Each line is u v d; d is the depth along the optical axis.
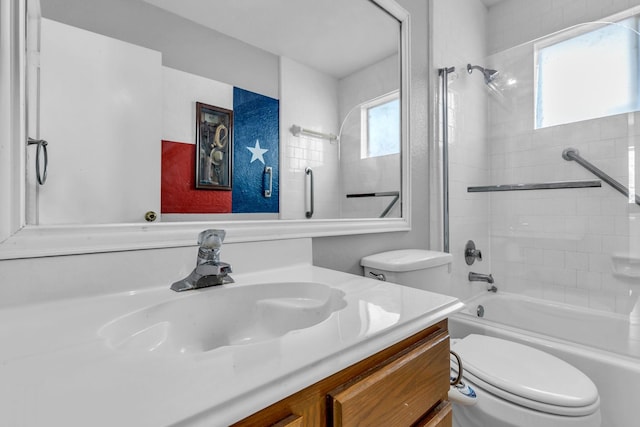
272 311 0.69
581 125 1.67
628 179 1.53
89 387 0.29
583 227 1.65
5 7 0.51
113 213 0.66
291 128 0.99
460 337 1.47
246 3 0.89
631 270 1.50
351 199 1.18
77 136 0.62
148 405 0.26
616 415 1.05
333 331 0.43
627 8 1.63
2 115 0.50
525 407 0.82
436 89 1.62
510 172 1.88
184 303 0.60
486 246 1.93
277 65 0.96
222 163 0.83
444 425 0.54
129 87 0.69
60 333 0.43
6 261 0.51
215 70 0.82
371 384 0.42
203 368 0.33
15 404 0.26
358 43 1.19
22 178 0.54
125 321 0.50
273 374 0.32
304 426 0.35
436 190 1.61
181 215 0.75
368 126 1.24
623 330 1.46
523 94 1.83
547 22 1.91
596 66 1.66
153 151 0.72
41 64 0.58
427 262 1.15
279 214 0.96
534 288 1.79
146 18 0.71
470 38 1.96
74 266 0.58
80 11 0.62
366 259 1.15
